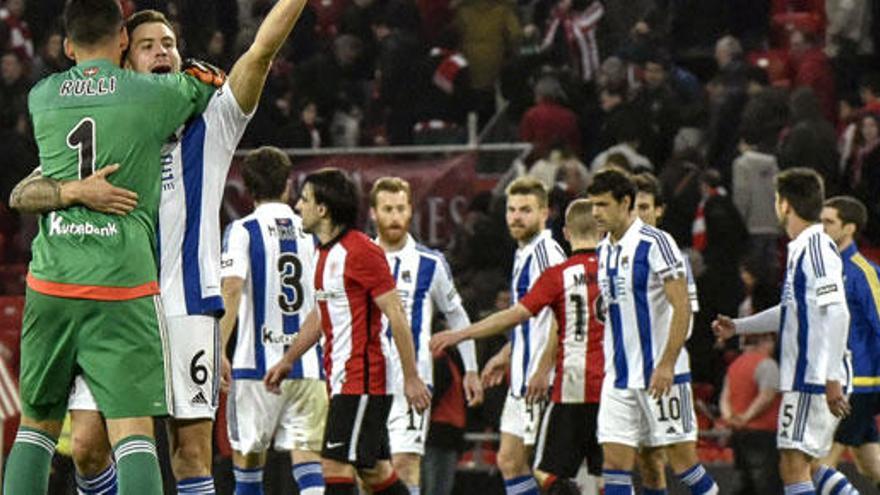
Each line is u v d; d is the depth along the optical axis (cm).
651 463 2958
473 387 3269
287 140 4697
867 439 3180
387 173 4294
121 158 1762
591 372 2944
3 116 5012
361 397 2641
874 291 3147
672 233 4272
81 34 1795
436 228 4259
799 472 2953
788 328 2953
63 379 1788
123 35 1864
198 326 1850
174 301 1839
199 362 1850
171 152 1836
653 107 4622
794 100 4500
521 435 3206
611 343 2862
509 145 4375
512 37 4944
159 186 1798
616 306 2853
